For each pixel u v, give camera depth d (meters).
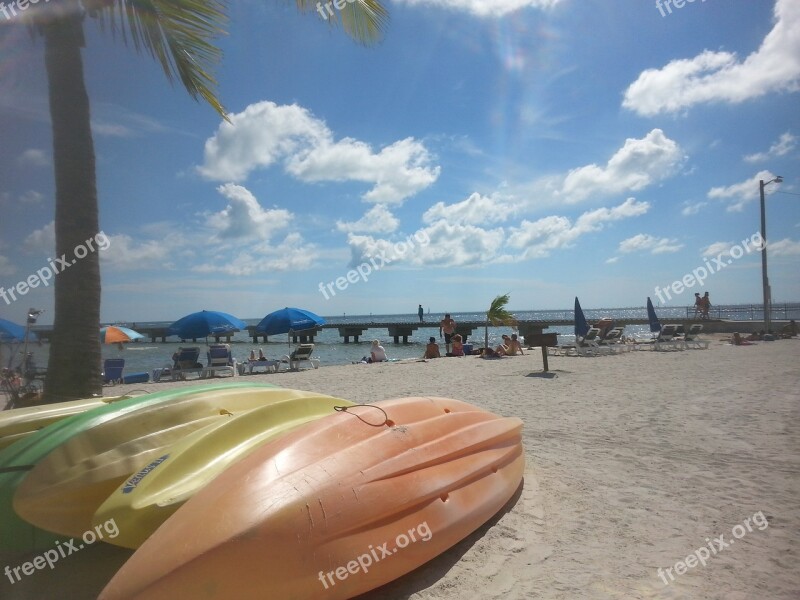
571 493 4.69
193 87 6.77
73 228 6.00
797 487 4.78
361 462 3.20
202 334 16.86
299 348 17.53
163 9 6.16
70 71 5.99
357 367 16.73
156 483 3.18
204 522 2.62
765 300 25.34
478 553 3.57
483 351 19.67
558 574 3.31
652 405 8.55
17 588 3.32
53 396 5.93
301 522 2.73
